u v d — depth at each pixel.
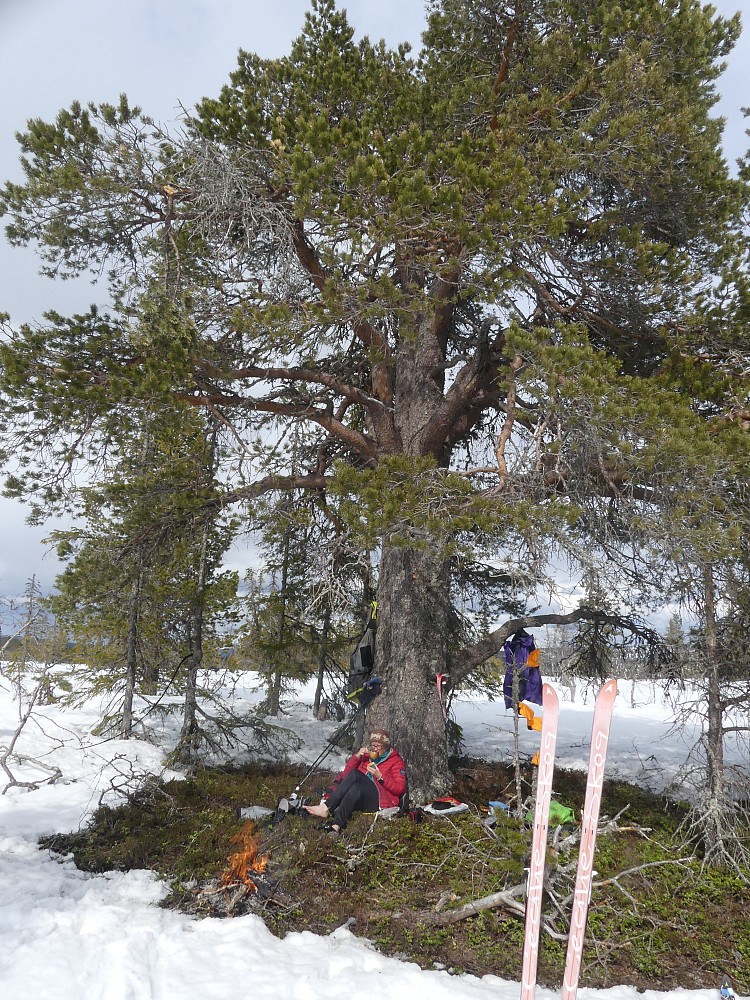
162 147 9.14
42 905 5.25
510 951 5.25
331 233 8.29
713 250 9.20
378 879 6.31
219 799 8.41
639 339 9.43
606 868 6.80
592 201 9.15
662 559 7.45
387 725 9.25
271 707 13.53
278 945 5.02
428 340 10.70
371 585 11.73
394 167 8.09
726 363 8.52
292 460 10.84
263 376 9.58
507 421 8.38
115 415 8.28
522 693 9.09
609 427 7.00
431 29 10.30
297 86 9.86
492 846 6.61
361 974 4.64
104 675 12.16
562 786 9.80
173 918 5.31
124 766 9.52
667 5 8.40
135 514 10.29
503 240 7.72
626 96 8.11
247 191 8.80
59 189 8.61
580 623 10.66
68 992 4.02
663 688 8.75
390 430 10.19
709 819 6.94
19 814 7.25
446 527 7.16
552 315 9.56
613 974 5.08
